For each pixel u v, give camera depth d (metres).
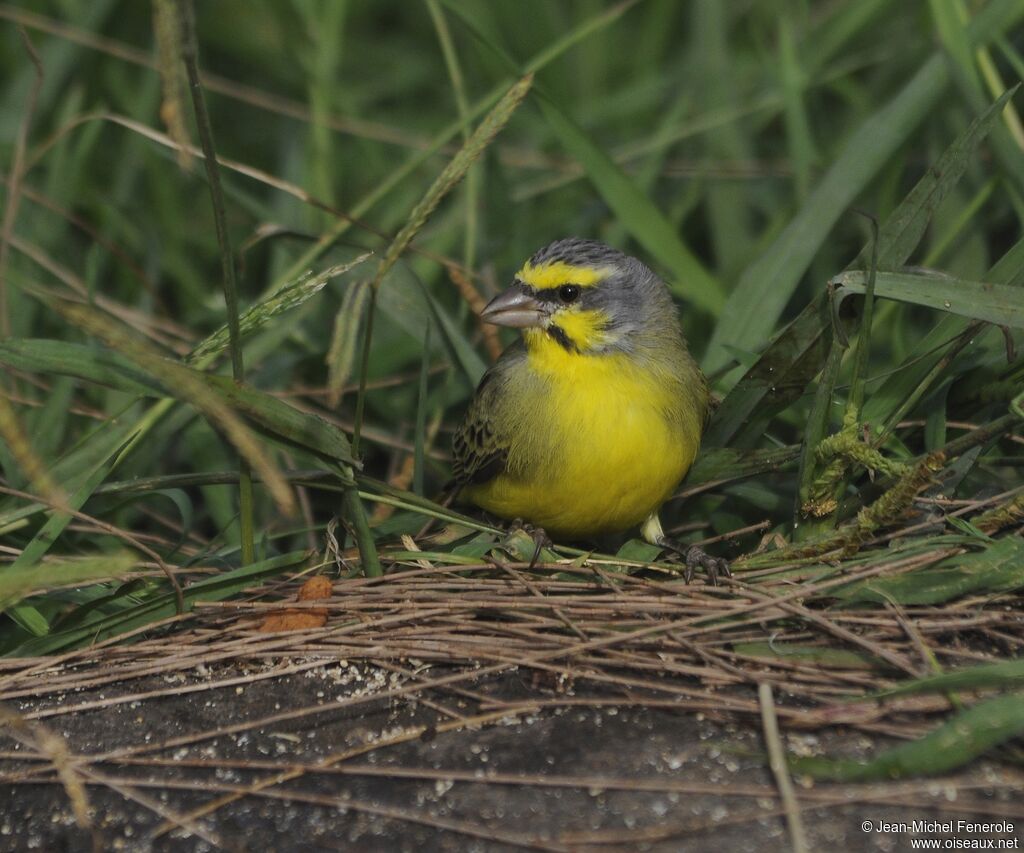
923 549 9.18
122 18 16.58
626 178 12.34
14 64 15.96
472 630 9.02
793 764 7.33
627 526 10.65
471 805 7.52
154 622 9.09
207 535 12.12
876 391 10.32
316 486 10.00
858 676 8.27
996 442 10.41
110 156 16.16
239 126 17.55
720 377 11.13
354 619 9.15
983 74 12.24
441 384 13.20
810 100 16.06
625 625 8.81
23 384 12.42
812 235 11.66
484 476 10.73
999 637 8.63
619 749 7.84
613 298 10.02
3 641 9.88
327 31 15.54
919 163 14.10
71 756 8.09
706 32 15.62
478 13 17.48
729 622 8.70
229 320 8.66
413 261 14.05
